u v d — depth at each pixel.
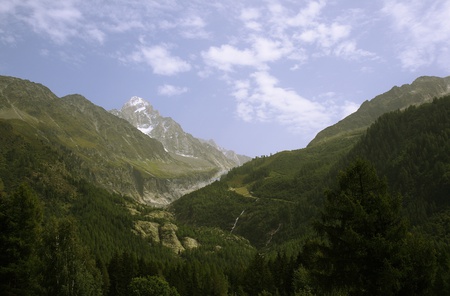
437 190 152.12
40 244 57.06
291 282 88.31
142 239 179.50
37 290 53.66
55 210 172.00
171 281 109.50
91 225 164.62
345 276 36.66
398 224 36.03
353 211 36.81
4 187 172.12
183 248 188.00
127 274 110.81
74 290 56.12
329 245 39.75
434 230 127.62
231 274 123.94
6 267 53.00
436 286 61.91
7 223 54.88
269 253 163.62
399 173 178.50
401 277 33.06
